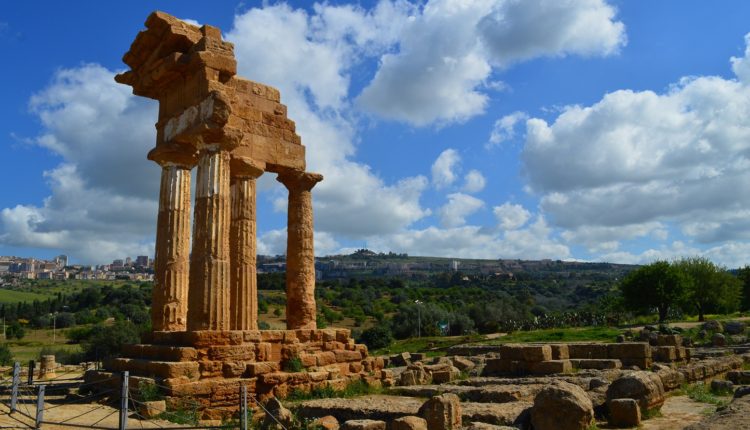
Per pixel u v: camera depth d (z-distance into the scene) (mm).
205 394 16719
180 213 22156
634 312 79875
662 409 14883
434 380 23406
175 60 20641
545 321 86062
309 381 19328
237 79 23781
